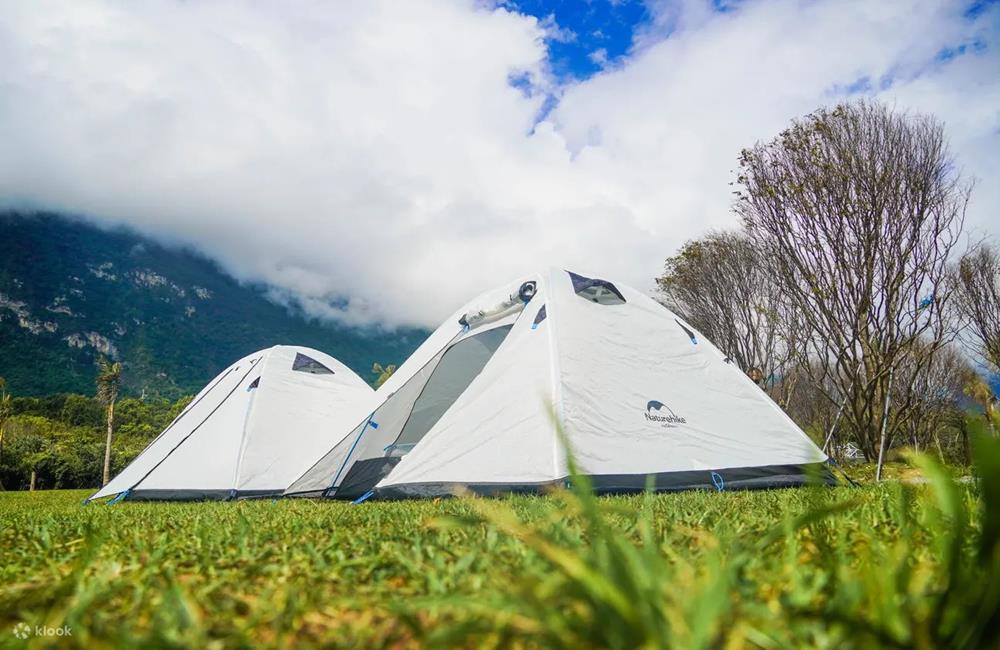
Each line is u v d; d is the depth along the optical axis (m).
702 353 6.62
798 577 0.89
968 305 14.70
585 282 6.67
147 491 7.52
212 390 9.26
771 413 6.32
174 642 0.77
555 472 5.16
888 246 12.65
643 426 5.71
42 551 1.72
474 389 5.71
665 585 0.71
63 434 56.88
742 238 18.20
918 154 12.35
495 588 0.95
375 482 6.46
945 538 0.93
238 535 1.82
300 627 0.91
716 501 3.12
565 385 5.66
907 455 0.79
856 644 0.65
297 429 8.36
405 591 1.09
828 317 13.34
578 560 0.72
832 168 12.65
